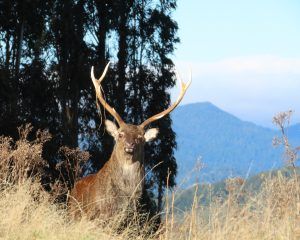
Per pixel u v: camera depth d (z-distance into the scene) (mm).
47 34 77562
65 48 77875
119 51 83000
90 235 17969
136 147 21781
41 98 73312
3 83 64250
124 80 82062
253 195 18125
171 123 82750
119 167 21766
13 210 17594
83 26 79562
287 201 17703
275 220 17578
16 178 22875
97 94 24156
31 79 73750
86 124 77750
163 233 19625
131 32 83562
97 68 78688
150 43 85875
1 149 24344
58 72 76875
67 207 22828
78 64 77000
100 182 22094
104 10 81188
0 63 70750
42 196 21516
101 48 80688
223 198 17844
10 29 74875
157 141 80875
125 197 21641
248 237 16969
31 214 18375
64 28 77562
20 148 23562
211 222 17391
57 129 64500
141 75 84375
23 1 74188
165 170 79188
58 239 16969
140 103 84125
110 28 81688
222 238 16875
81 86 77062
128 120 83750
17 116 58656
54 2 78750
